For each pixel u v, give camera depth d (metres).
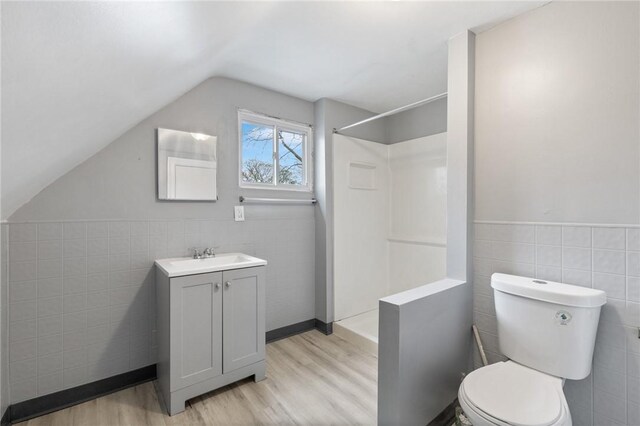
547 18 1.53
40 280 1.67
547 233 1.55
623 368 1.34
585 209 1.43
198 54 1.52
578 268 1.46
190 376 1.72
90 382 1.82
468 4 1.53
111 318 1.89
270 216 2.61
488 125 1.75
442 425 1.60
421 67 2.19
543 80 1.55
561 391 1.25
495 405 1.15
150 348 2.02
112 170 1.88
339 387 1.94
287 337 2.71
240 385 1.95
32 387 1.65
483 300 1.78
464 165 1.77
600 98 1.39
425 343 1.49
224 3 1.14
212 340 1.80
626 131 1.33
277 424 1.61
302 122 2.80
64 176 1.73
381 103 2.94
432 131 2.95
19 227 1.61
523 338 1.46
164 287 1.76
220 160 2.32
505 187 1.69
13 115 0.79
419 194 3.03
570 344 1.32
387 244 3.28
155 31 0.98
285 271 2.71
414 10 1.57
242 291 1.92
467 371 1.78
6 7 0.49
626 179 1.33
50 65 0.72
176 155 2.10
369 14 1.59
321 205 2.82
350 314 2.96
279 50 1.95
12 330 1.59
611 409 1.37
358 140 3.03
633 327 1.31
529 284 1.46
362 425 1.60
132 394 1.86
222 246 2.33
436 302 1.55
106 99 1.22
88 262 1.81
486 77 1.76
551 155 1.53
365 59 2.07
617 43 1.34
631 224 1.32
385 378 1.40
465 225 1.77
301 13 1.57
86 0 0.61
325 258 2.79
